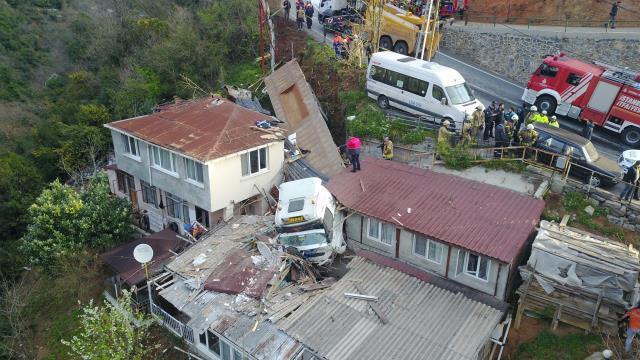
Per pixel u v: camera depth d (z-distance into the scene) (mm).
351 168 22766
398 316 16453
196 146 21984
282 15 39094
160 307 20266
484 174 21812
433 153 22875
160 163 23734
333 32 35906
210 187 21672
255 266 18719
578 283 16125
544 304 16828
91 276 23516
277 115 28766
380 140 24719
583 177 20172
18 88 46562
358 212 19828
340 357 15008
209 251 20172
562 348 16250
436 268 18844
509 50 30922
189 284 18594
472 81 29906
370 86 26969
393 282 18047
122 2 48625
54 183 25453
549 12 32406
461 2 34312
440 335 15656
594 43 28797
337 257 20406
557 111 24734
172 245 22422
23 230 31125
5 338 23469
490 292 17672
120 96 35969
